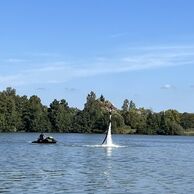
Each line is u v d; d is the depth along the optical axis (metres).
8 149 99.88
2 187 39.81
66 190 38.78
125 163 66.50
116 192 38.22
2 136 194.50
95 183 43.22
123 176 49.16
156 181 45.16
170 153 97.56
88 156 79.88
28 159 71.00
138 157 80.50
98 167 59.34
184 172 54.03
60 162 66.12
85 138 189.12
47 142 130.62
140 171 54.81
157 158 79.31
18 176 47.47
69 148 105.25
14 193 36.84
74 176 48.31
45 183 42.50
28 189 38.88
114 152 93.50
